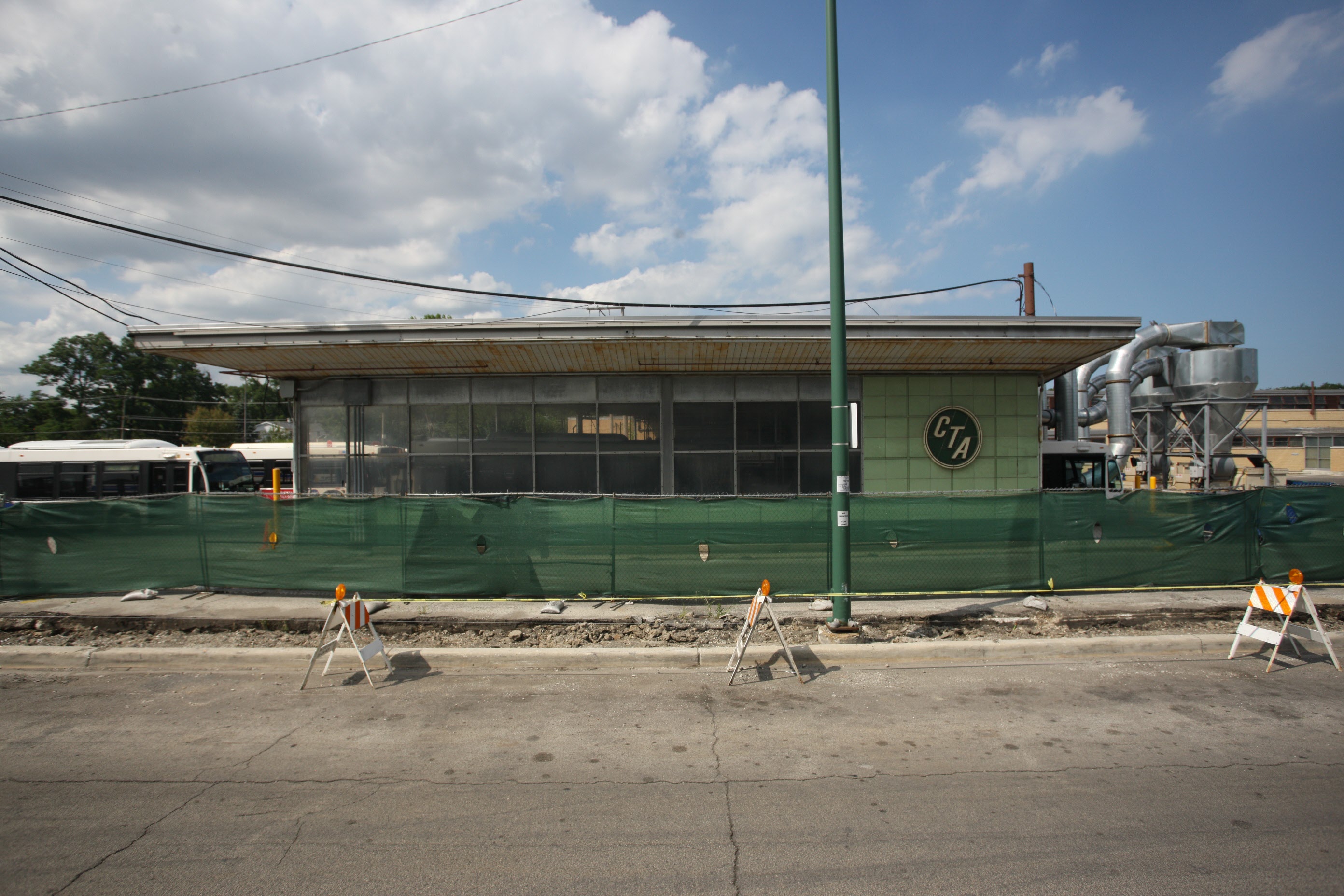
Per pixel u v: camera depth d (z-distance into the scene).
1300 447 46.22
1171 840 3.93
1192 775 4.80
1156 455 24.94
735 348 13.33
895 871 3.63
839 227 8.65
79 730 5.82
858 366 14.87
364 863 3.74
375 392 15.60
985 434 15.36
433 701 6.53
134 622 9.15
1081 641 7.97
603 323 12.56
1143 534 10.34
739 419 15.34
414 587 10.16
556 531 10.06
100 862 3.75
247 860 3.78
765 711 6.20
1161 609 9.31
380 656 7.72
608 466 15.31
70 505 10.41
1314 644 8.16
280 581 10.41
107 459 20.44
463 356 13.84
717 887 3.51
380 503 10.20
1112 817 4.20
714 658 7.68
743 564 10.02
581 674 7.34
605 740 5.55
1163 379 23.89
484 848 3.90
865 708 6.26
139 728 5.88
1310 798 4.44
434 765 5.09
